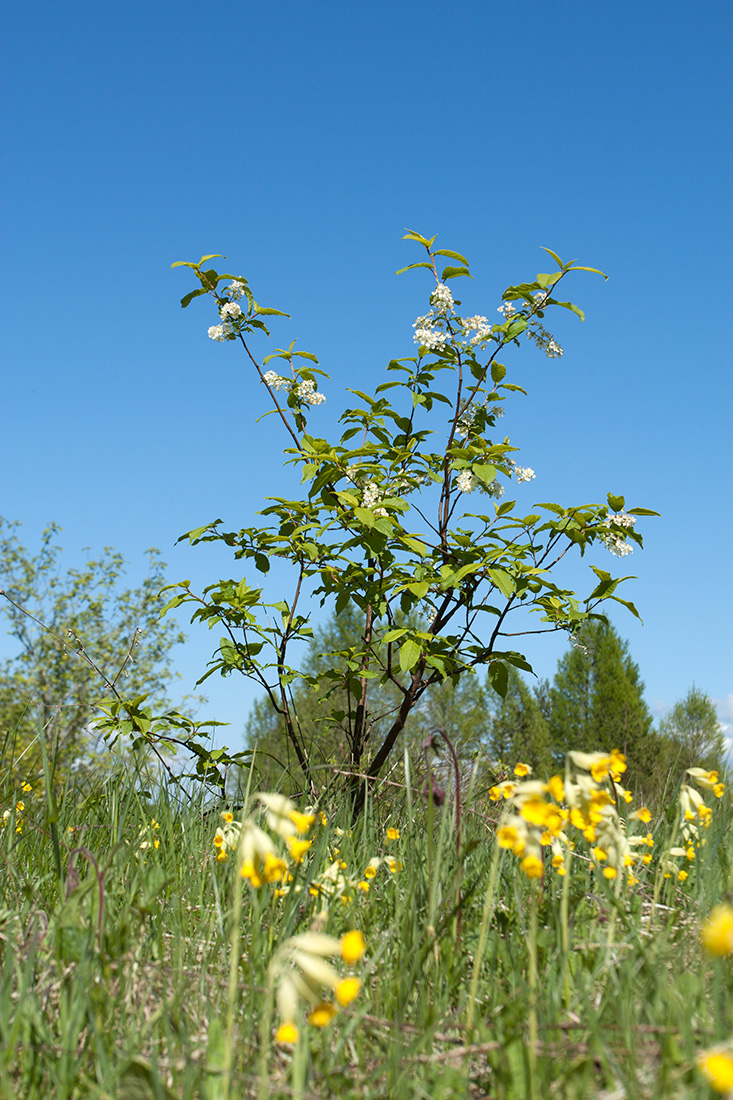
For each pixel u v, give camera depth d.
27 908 2.08
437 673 3.91
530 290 4.12
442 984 1.66
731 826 2.86
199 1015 1.55
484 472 3.85
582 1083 1.16
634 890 2.38
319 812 2.34
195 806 3.05
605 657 20.42
